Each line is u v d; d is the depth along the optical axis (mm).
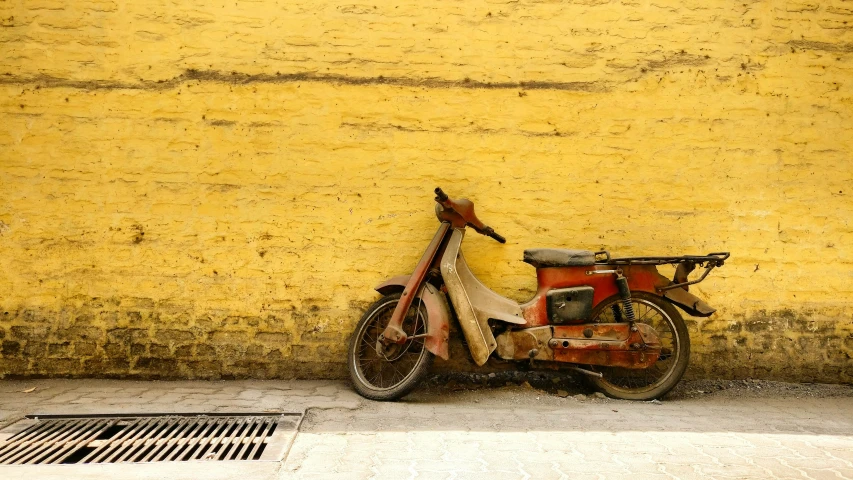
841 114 5078
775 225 5043
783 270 5035
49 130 4875
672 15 5047
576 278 4578
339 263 4930
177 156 4906
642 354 4465
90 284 4855
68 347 4836
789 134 5059
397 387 4344
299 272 4922
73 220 4867
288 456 3232
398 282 4637
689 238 5016
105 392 4445
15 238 4852
